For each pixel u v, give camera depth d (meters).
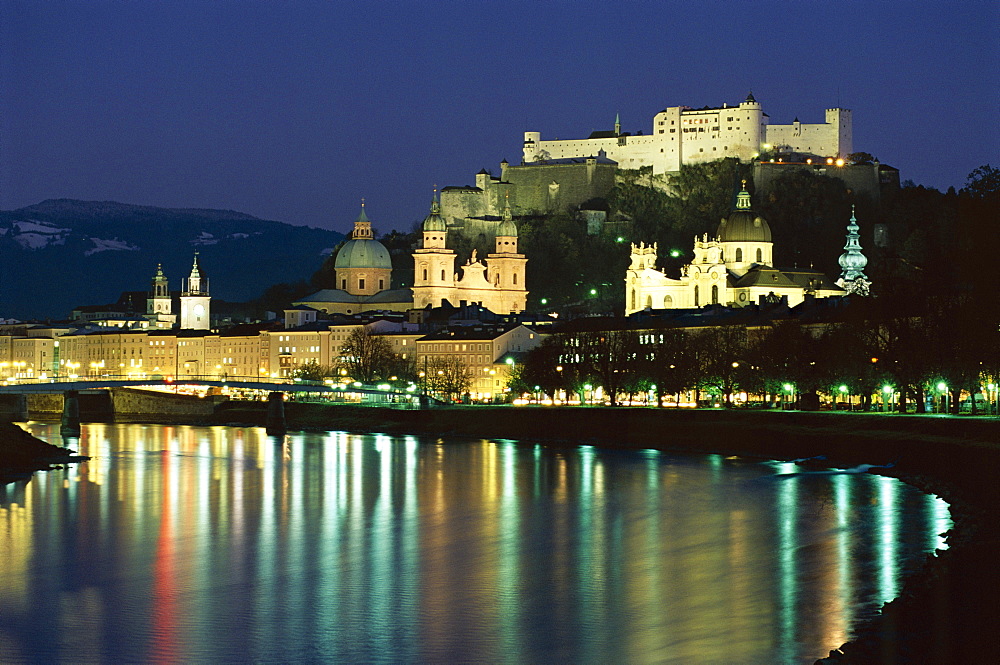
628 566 177.75
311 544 197.12
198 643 145.75
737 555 181.75
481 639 145.38
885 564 169.75
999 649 125.06
